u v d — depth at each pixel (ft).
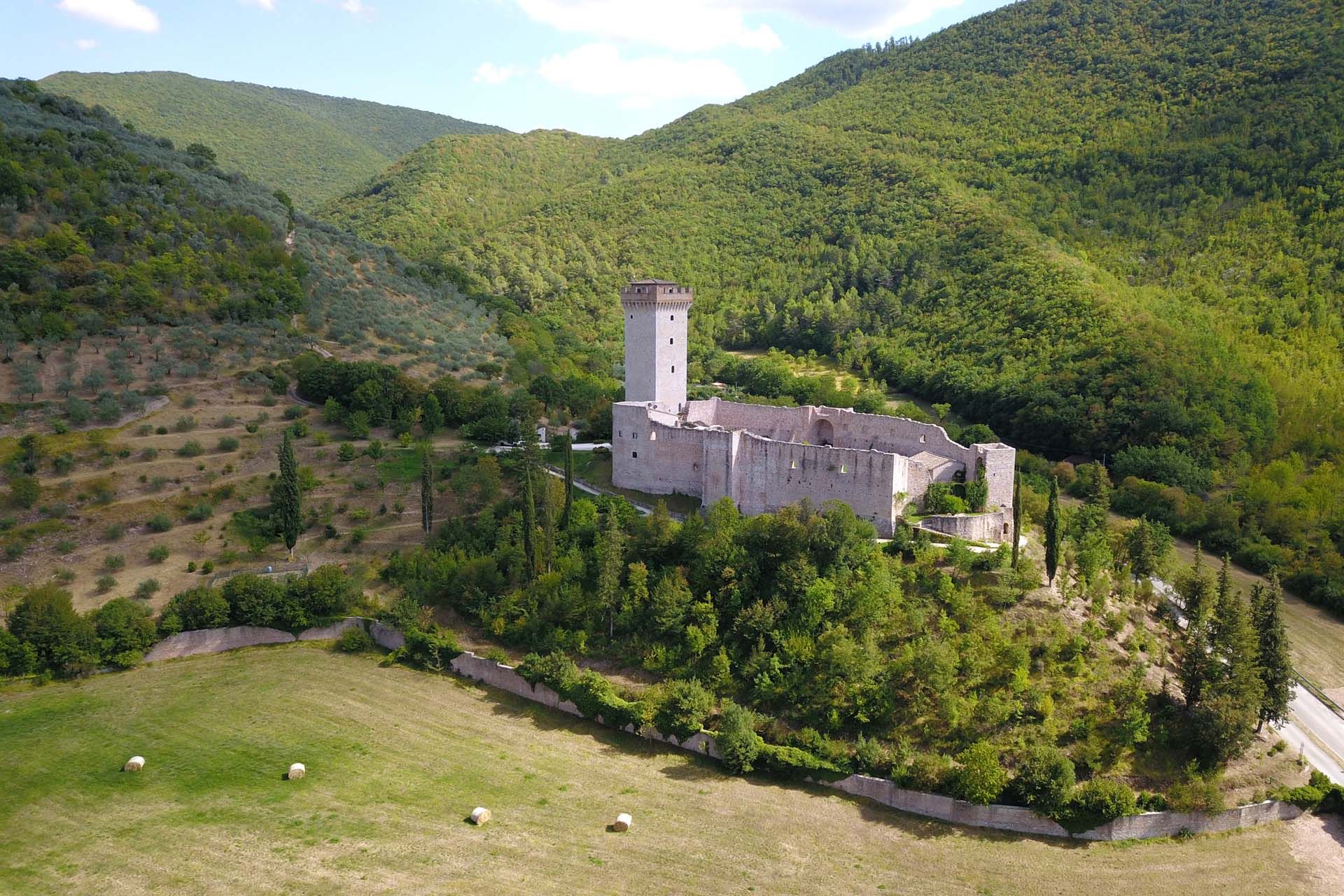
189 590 322.34
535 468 353.92
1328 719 295.89
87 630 300.61
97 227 533.96
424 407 468.75
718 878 215.72
